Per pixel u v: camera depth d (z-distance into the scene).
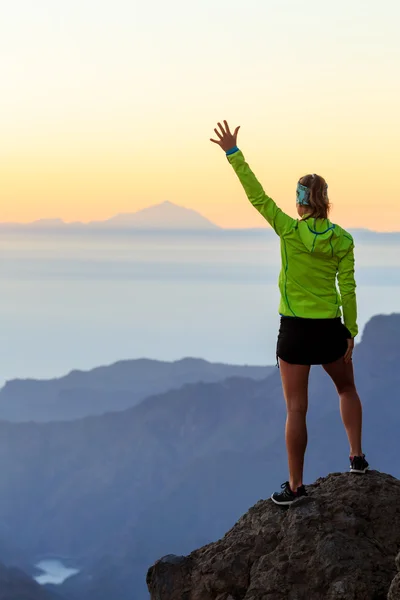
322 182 6.55
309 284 6.56
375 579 5.94
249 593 6.14
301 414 6.72
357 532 6.30
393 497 6.56
